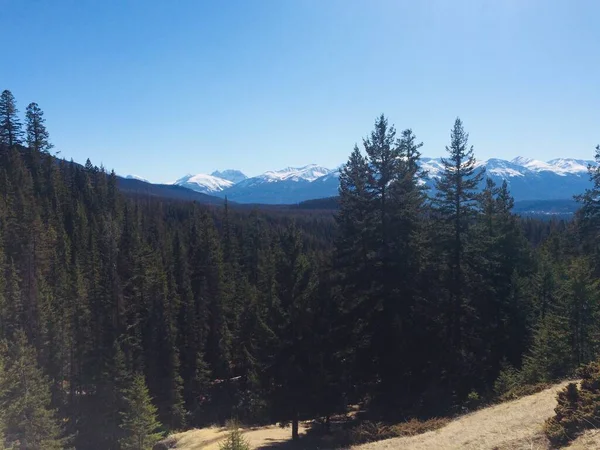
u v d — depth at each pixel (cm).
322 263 3127
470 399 2339
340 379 2528
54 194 8231
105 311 4850
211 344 5800
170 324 4834
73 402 4497
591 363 1641
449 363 2869
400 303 2855
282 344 2462
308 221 15862
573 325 2875
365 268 2905
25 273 5147
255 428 3212
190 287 5597
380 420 2547
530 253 4522
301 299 2514
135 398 3481
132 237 7019
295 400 2438
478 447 1482
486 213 3922
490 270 3447
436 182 3119
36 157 8981
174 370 4603
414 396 2795
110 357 4241
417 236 2947
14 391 3153
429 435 1853
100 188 10369
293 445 2347
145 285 5419
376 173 3014
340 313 2656
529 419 1620
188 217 12000
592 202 3559
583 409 1370
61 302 4888
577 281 2916
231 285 6088
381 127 2998
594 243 3728
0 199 6175
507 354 3319
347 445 2056
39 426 3134
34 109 9312
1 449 2702
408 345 2784
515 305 3406
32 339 4519
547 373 2477
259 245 8194
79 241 7056
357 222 2927
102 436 3991
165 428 4216
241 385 5253
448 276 3003
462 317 3019
